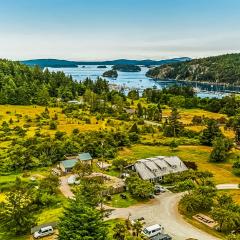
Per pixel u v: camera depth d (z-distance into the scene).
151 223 75.31
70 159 120.31
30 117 182.75
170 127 157.62
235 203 81.19
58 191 94.31
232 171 111.94
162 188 95.25
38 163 115.31
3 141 137.25
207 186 89.25
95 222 49.81
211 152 125.00
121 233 63.50
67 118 188.00
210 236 69.62
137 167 103.38
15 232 71.75
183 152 133.62
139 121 183.25
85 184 84.19
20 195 78.38
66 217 51.59
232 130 170.38
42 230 70.50
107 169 111.81
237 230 70.94
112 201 86.75
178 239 68.44
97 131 150.25
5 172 109.25
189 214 80.12
